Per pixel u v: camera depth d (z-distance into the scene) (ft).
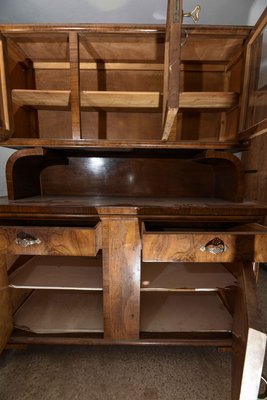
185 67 3.76
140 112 3.90
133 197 3.85
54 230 2.45
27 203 2.89
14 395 2.51
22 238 2.48
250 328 2.02
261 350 2.02
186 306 3.51
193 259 2.39
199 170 4.07
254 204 2.97
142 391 2.57
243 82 3.14
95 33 2.90
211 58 3.60
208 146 3.16
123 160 4.01
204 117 3.93
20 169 3.39
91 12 4.28
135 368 2.86
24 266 3.48
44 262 3.65
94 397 2.50
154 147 3.13
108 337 2.95
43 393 2.54
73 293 3.84
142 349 3.16
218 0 4.26
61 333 3.01
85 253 2.49
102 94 3.14
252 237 2.35
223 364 2.94
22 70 3.66
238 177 3.18
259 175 5.08
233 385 2.35
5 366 2.86
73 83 2.97
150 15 4.32
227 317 3.26
